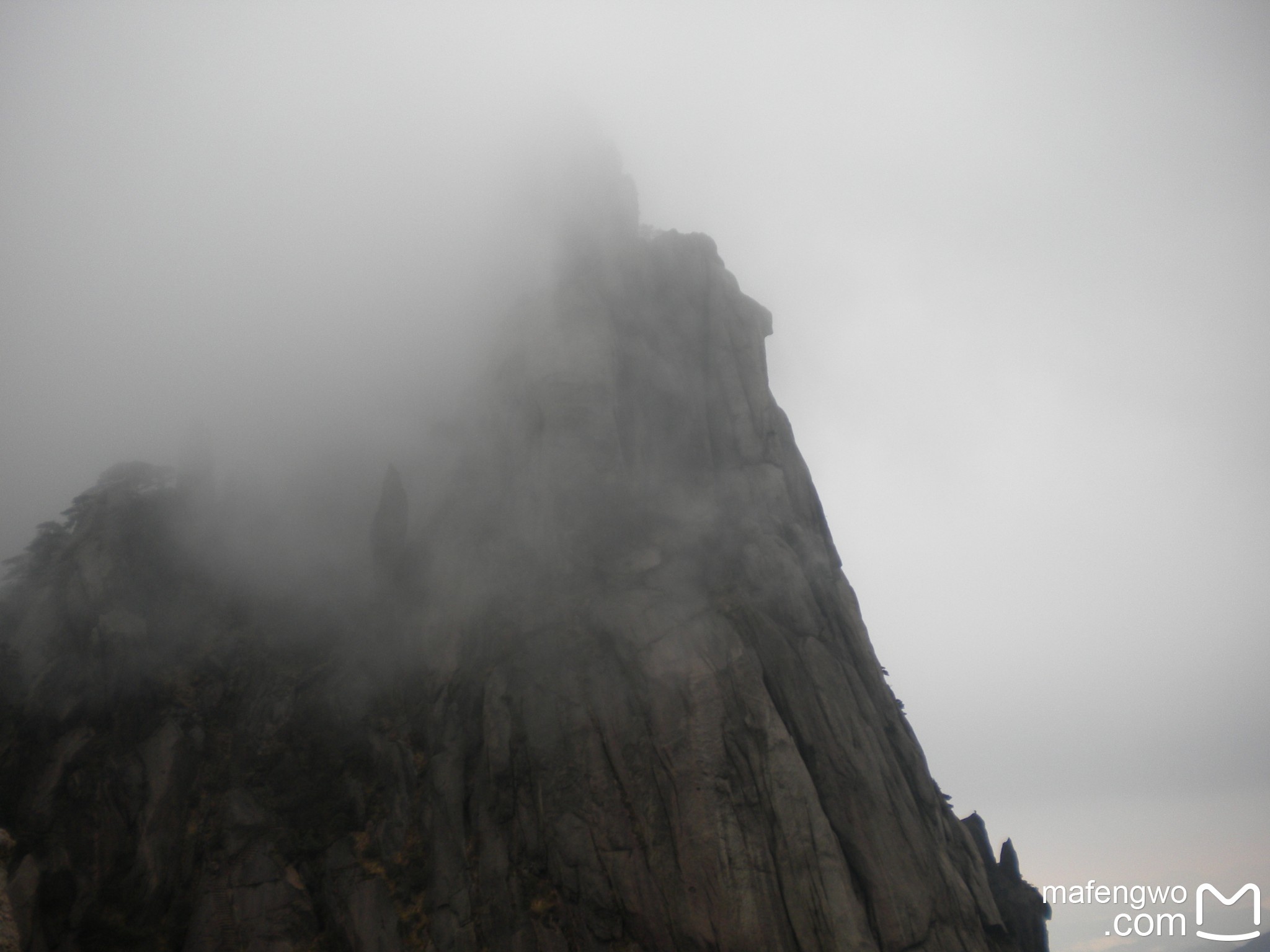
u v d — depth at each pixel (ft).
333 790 138.62
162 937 119.34
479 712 139.74
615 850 117.80
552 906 117.29
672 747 121.80
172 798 133.08
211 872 124.57
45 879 116.98
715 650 130.93
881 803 124.26
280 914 120.16
